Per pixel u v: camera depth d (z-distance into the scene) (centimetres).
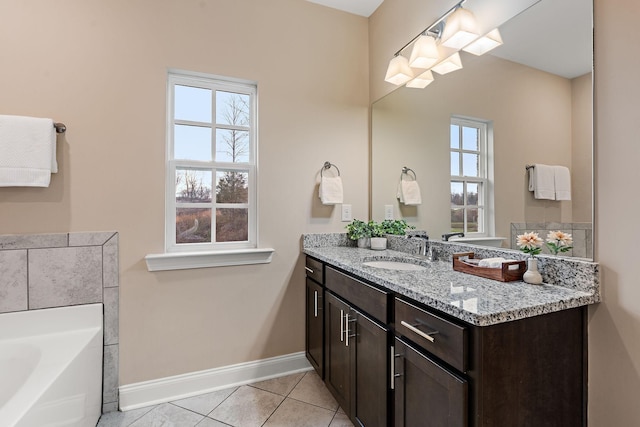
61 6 170
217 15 202
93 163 175
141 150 184
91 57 175
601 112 110
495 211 149
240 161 216
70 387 138
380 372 131
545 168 128
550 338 103
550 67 126
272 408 183
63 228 170
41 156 156
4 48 160
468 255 155
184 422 170
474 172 161
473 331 91
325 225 232
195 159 205
